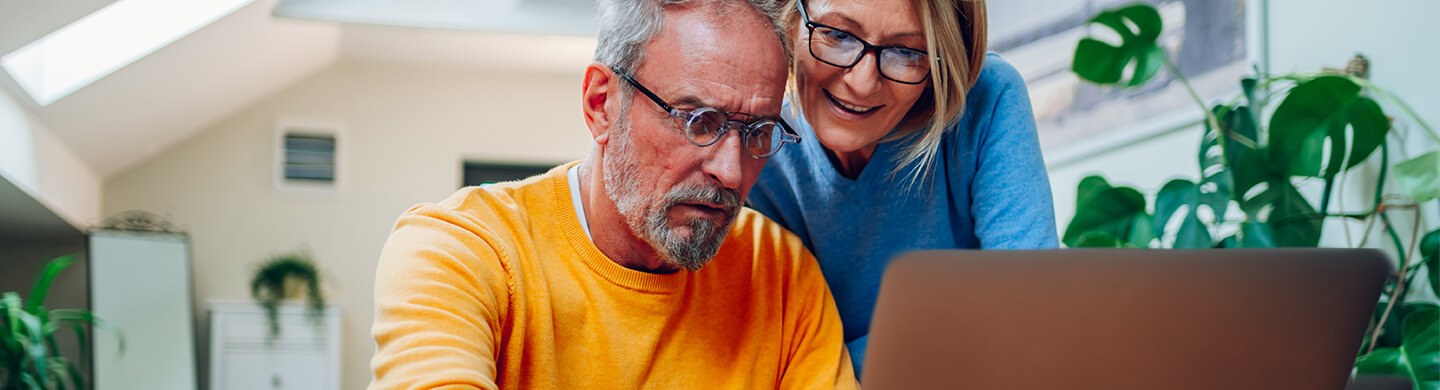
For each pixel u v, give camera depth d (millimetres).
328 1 6496
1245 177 2477
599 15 1155
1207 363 839
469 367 986
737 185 1085
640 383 1174
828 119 1336
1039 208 1432
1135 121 3414
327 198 7480
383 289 1088
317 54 7285
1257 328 853
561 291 1170
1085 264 815
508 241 1165
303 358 6965
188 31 5402
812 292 1332
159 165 7305
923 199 1521
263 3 5871
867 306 1616
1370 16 2553
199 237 7277
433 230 1139
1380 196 2395
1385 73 2516
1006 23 4207
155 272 6680
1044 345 814
